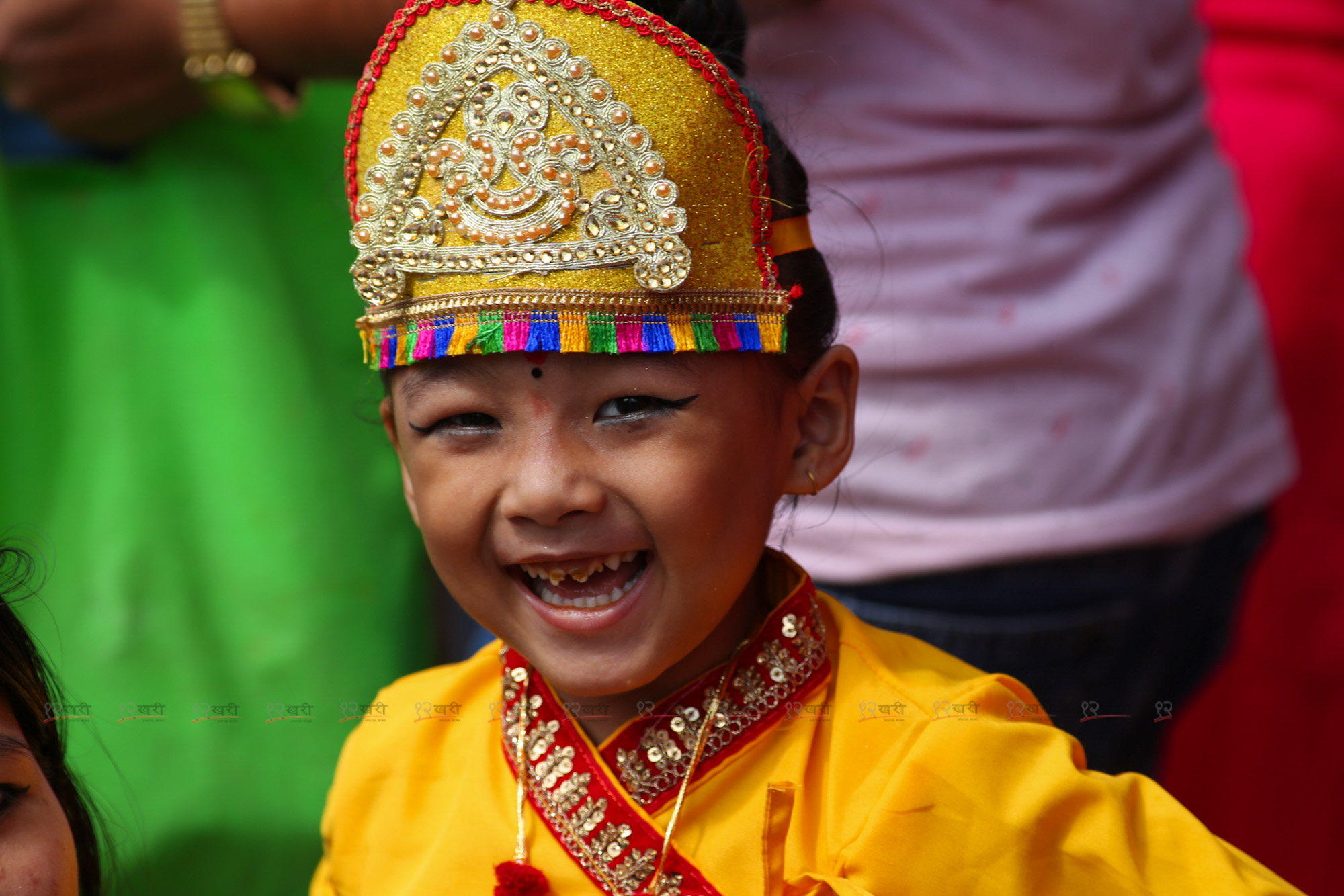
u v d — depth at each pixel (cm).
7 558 322
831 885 232
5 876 220
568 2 220
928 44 364
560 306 216
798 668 259
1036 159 365
